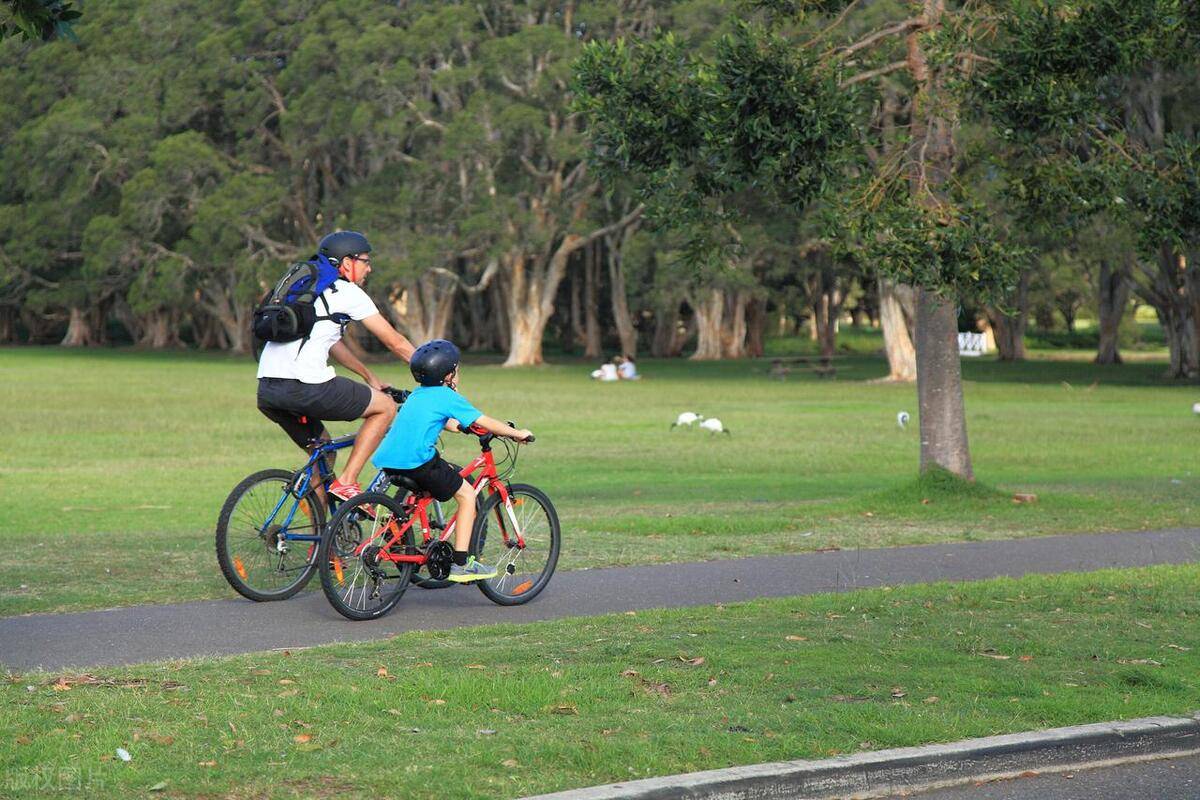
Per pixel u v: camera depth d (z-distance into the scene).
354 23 123.25
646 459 45.41
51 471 41.03
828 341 164.50
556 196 121.94
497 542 18.78
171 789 10.19
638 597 19.33
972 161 33.28
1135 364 144.62
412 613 18.06
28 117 153.12
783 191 30.08
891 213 28.34
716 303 156.50
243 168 134.00
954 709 12.80
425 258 116.25
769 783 10.69
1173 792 11.33
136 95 137.50
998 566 22.39
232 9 135.38
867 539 25.77
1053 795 11.22
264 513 18.48
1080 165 30.83
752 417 65.75
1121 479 39.25
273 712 12.28
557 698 12.88
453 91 119.50
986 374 119.06
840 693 13.31
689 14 103.12
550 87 113.69
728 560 22.84
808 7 33.50
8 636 16.31
